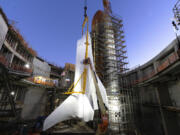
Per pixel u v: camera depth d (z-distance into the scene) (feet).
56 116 21.65
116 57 61.21
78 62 30.35
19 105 52.11
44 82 71.46
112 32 66.44
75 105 22.41
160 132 59.26
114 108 47.06
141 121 68.18
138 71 85.92
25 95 59.41
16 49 57.11
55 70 105.81
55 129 37.91
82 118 20.86
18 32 53.47
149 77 63.36
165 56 60.08
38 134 20.18
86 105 22.80
